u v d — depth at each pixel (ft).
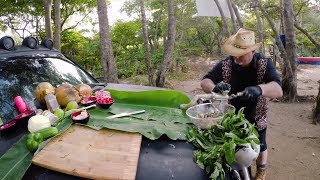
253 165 13.74
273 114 24.44
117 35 59.98
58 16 33.37
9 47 10.07
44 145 6.62
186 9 69.82
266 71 8.44
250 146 6.26
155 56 49.37
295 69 28.76
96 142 6.73
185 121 7.97
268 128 20.75
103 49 21.35
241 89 8.95
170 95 9.25
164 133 7.07
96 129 7.25
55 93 8.92
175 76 49.67
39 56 10.89
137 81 41.19
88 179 5.86
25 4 48.75
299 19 66.80
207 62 73.56
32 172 6.18
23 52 10.48
